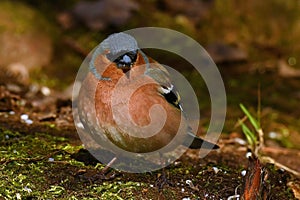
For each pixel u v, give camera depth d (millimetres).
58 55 15125
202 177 8328
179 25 16516
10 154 8312
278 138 11797
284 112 13289
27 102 11344
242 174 8430
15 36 14453
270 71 15633
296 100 13984
